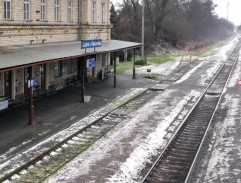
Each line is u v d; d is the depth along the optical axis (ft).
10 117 56.03
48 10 76.07
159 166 38.65
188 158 41.37
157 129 51.57
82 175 34.94
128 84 92.07
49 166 37.96
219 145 44.78
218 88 87.81
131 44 97.76
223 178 34.71
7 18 63.72
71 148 43.75
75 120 56.18
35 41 71.97
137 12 196.95
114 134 48.67
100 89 83.66
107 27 104.01
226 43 300.20
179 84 93.35
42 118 56.39
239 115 59.36
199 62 145.28
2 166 37.09
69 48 71.92
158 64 137.59
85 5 89.61
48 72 75.20
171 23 224.12
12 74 63.31
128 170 36.70
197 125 55.72
